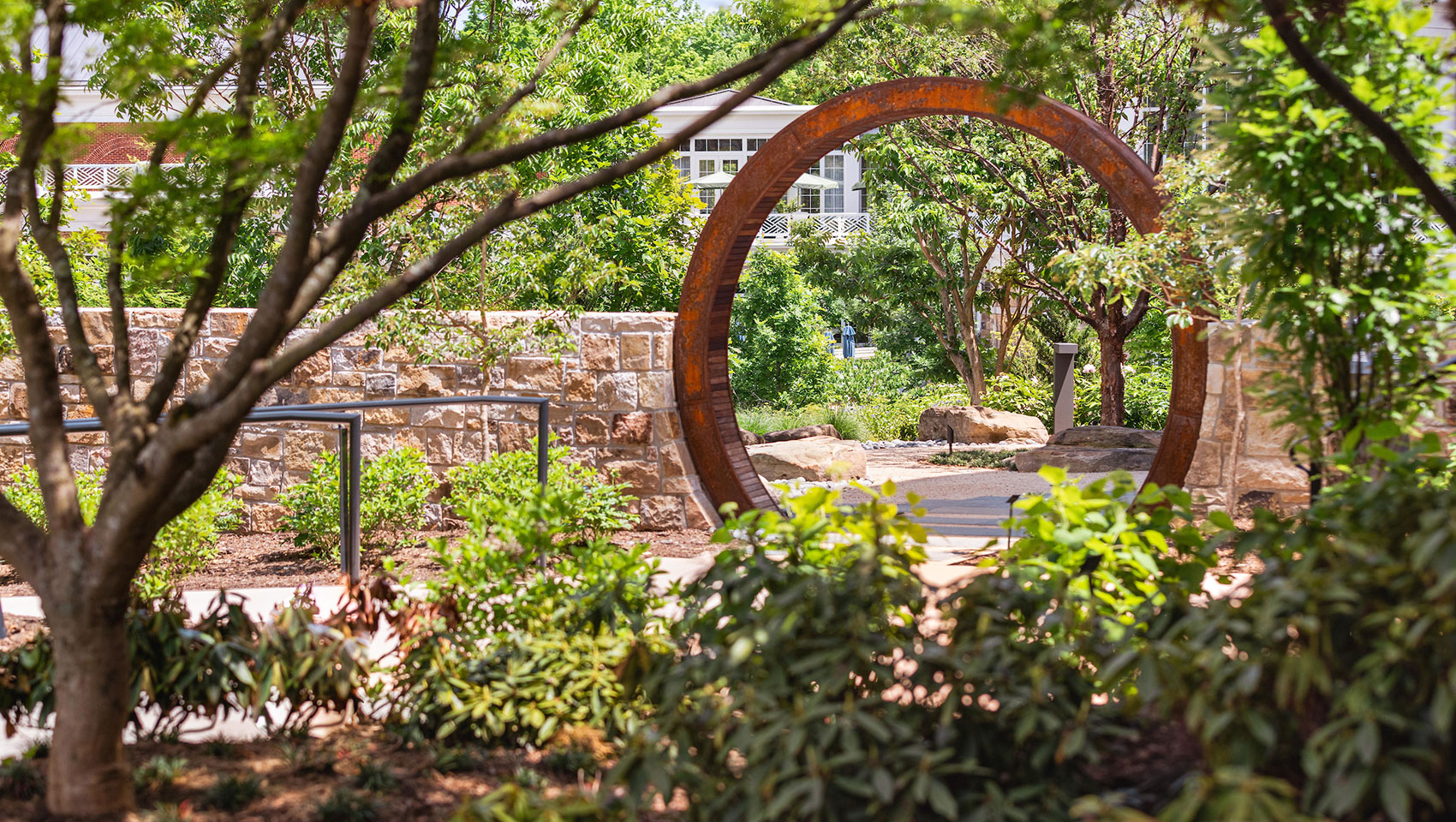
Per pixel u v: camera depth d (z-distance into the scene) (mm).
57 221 3373
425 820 2930
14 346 8375
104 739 2928
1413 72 3545
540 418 6750
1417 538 2471
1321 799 2365
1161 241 6961
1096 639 2939
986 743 2680
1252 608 2551
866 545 3127
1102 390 15000
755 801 2463
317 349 2770
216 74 3439
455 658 3598
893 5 3604
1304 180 3594
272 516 8664
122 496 2812
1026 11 3672
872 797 2457
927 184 17188
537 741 3477
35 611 5746
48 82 2906
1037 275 15523
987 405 19625
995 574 3074
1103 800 2570
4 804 3021
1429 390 3668
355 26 2750
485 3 11453
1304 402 3707
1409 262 3711
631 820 2557
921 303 22453
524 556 3949
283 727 3619
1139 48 12992
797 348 22375
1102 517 3357
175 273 3383
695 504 8227
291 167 3328
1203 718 2486
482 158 2924
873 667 2779
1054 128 7262
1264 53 3721
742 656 2660
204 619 3592
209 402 2809
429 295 8422
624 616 3676
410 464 7629
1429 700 2365
